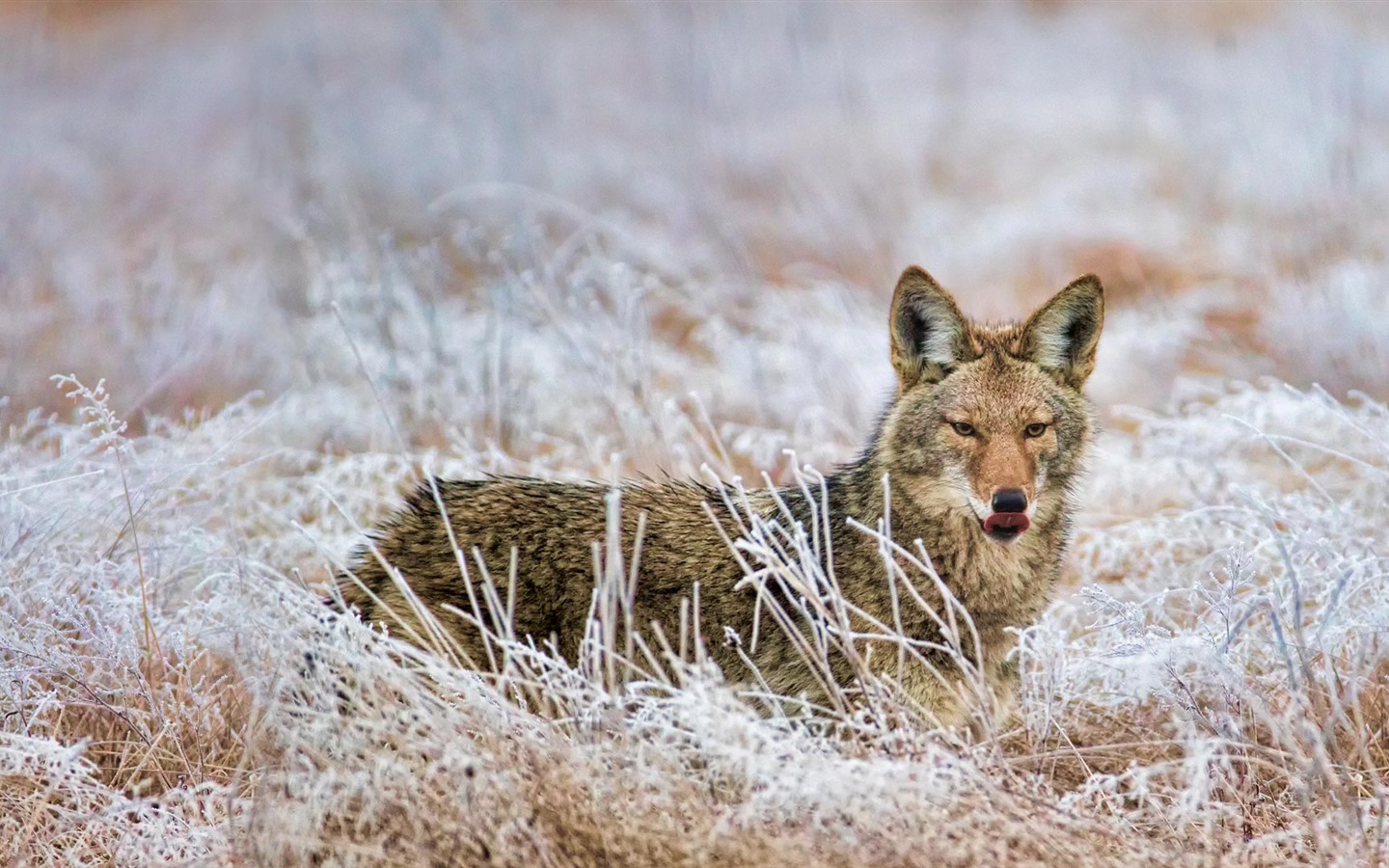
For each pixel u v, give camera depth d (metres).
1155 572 10.16
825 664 7.77
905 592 8.52
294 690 7.30
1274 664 8.52
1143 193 24.62
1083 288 8.93
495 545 8.55
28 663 8.42
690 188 24.17
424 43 29.12
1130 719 8.80
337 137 26.11
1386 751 8.32
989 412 8.54
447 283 17.16
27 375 14.52
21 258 17.61
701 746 6.89
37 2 39.88
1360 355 15.57
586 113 30.28
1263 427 11.96
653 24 36.81
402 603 8.38
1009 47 37.25
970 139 29.50
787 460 13.08
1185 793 6.73
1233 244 21.50
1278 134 23.03
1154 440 12.65
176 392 14.84
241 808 7.21
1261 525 9.61
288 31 36.28
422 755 7.09
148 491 9.81
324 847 6.68
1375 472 10.30
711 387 14.91
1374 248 18.45
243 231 21.20
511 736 6.97
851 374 14.50
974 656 8.52
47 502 9.73
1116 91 30.83
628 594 8.49
